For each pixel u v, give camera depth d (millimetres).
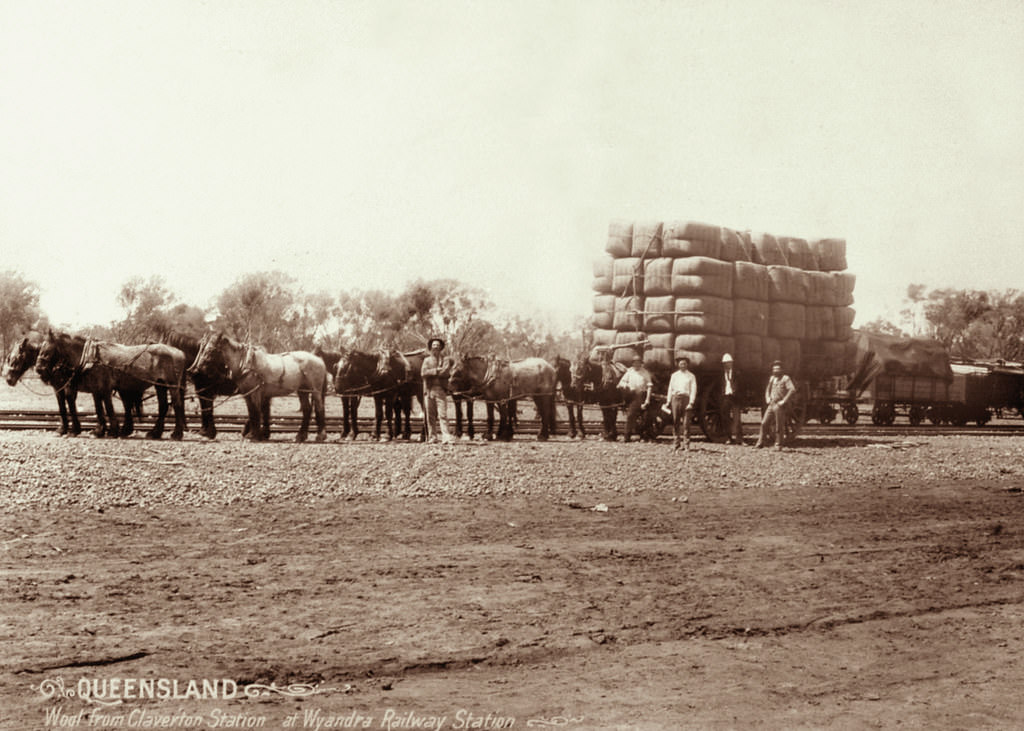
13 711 6422
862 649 8516
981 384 42062
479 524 13398
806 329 26203
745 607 9656
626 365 24594
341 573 10305
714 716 6871
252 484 14898
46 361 18844
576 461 18938
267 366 20453
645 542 12648
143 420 23219
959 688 7602
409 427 23000
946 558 12352
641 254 24250
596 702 7051
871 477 20375
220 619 8539
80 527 11969
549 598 9664
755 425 31625
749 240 25656
